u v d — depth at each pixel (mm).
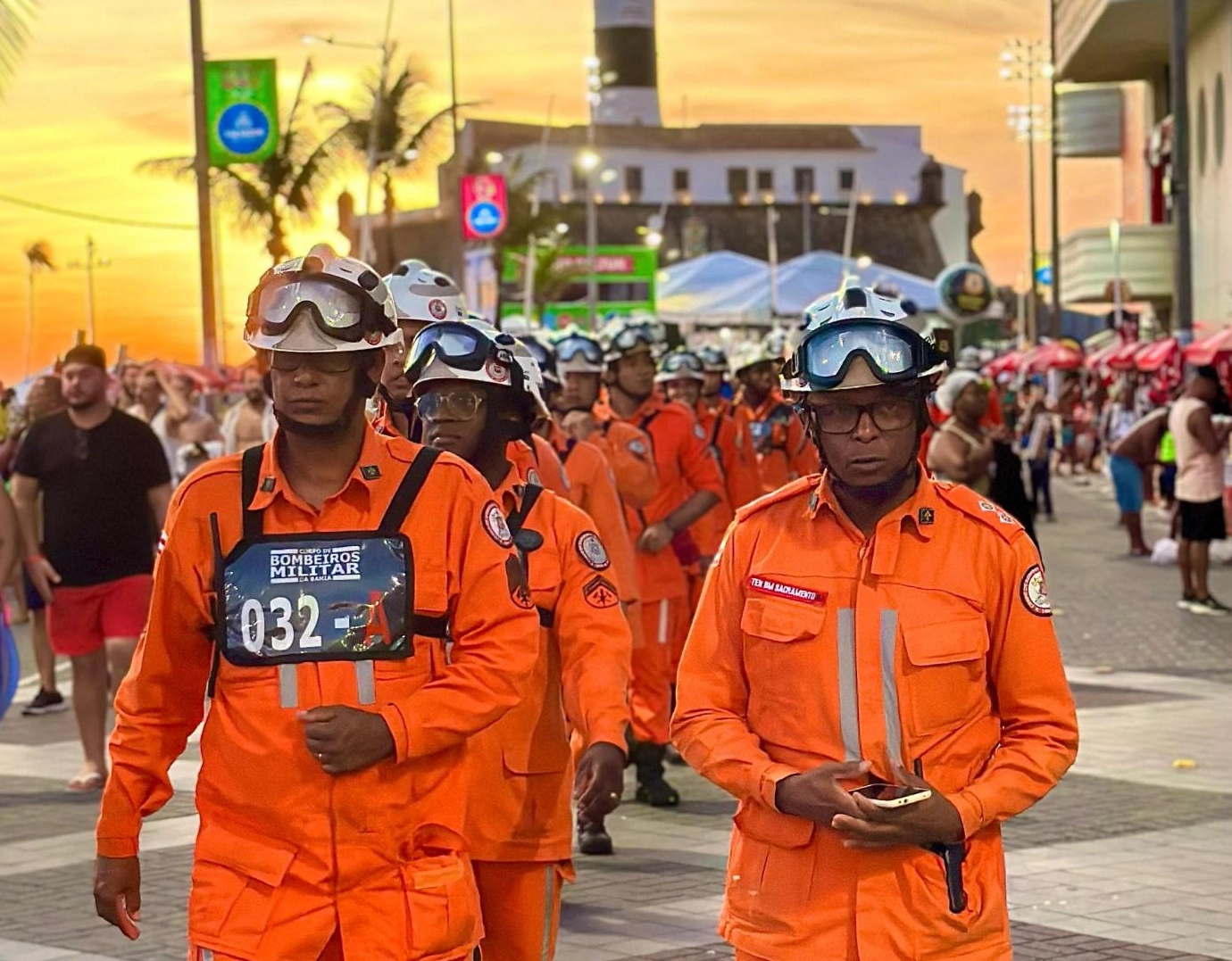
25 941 7051
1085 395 45219
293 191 52562
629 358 10109
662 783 9547
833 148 133000
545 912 5316
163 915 7426
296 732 3732
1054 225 54688
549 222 79250
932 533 3887
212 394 26969
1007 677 3904
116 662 10172
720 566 4039
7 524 8859
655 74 131750
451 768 3840
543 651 5402
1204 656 14555
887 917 3754
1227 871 7902
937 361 3863
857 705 3838
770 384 15383
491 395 5641
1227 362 24672
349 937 3730
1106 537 26547
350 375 3801
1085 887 7652
